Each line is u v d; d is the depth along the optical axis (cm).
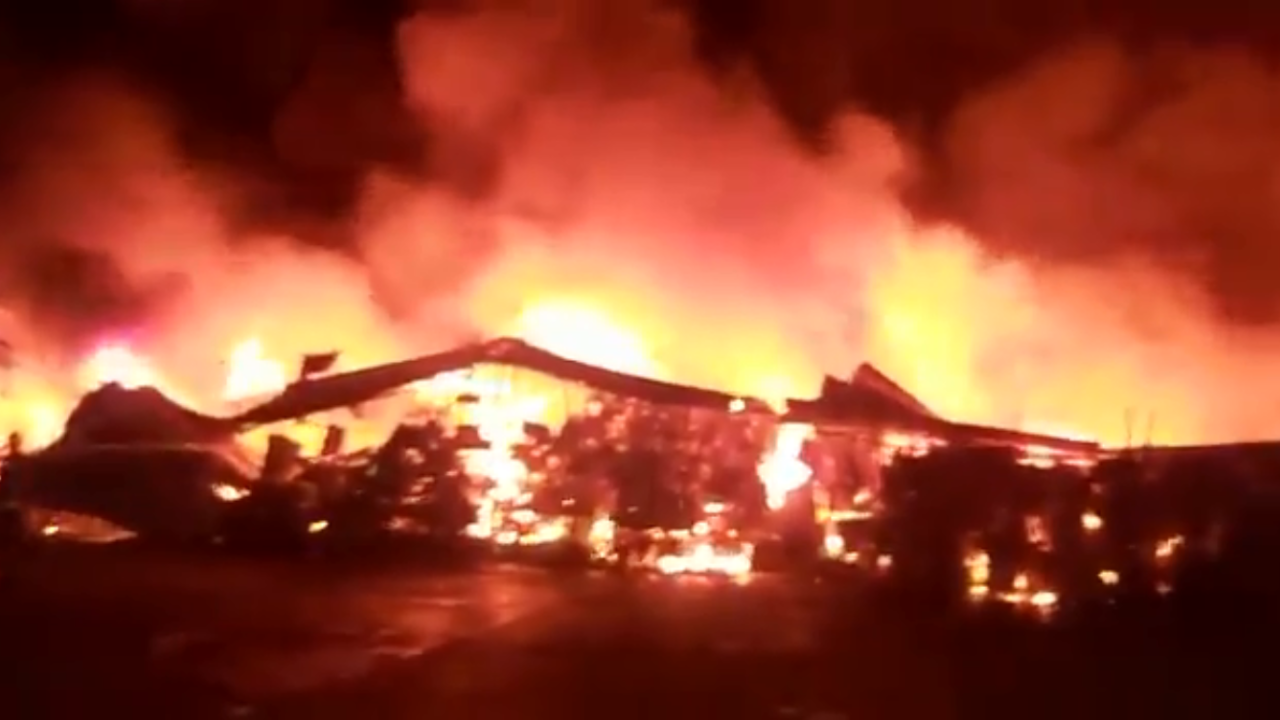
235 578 762
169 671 609
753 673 626
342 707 573
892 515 806
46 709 564
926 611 731
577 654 646
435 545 831
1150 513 793
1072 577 771
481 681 606
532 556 827
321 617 692
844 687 609
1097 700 598
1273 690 613
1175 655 661
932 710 586
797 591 766
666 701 588
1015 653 660
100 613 688
